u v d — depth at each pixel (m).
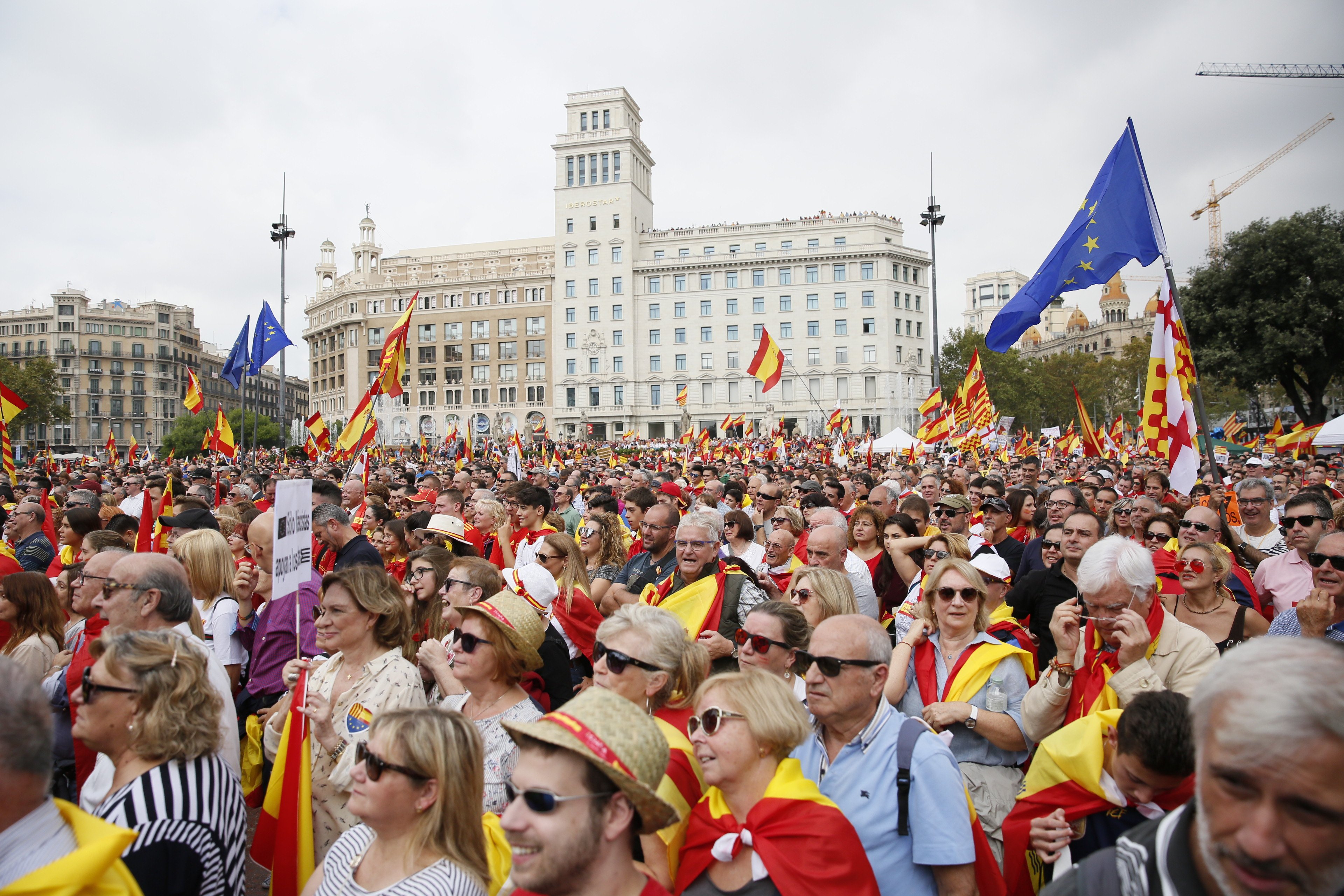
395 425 98.88
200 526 6.96
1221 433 41.59
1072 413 87.44
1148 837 1.86
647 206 94.31
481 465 22.50
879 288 82.88
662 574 6.56
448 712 2.93
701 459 31.50
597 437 87.94
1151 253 8.62
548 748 2.21
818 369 83.50
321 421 29.59
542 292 96.12
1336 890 1.47
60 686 4.43
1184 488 7.94
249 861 5.18
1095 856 1.95
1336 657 1.56
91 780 3.27
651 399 87.69
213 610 5.35
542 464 33.75
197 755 2.99
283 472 23.88
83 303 114.00
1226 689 1.61
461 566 4.62
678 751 3.27
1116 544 3.82
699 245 87.75
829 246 84.12
